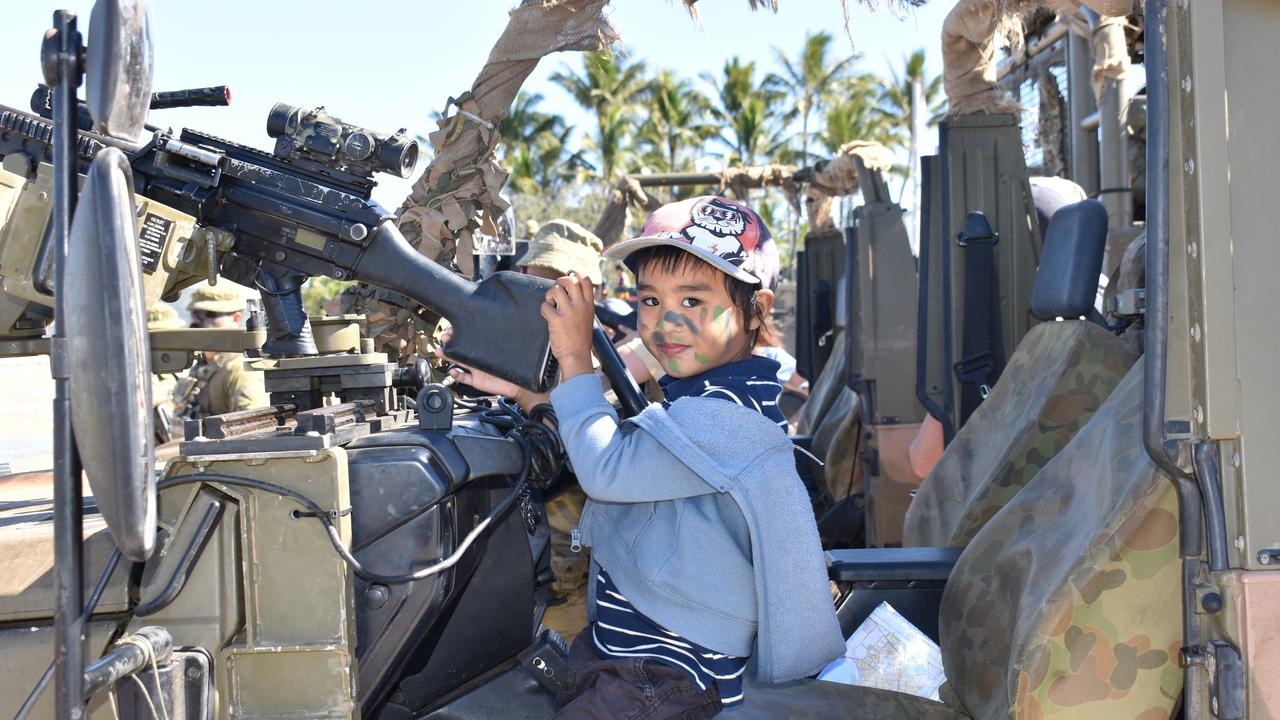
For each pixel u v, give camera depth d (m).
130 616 1.30
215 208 1.70
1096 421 1.76
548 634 1.69
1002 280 4.04
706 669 1.47
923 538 2.65
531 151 39.28
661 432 1.47
